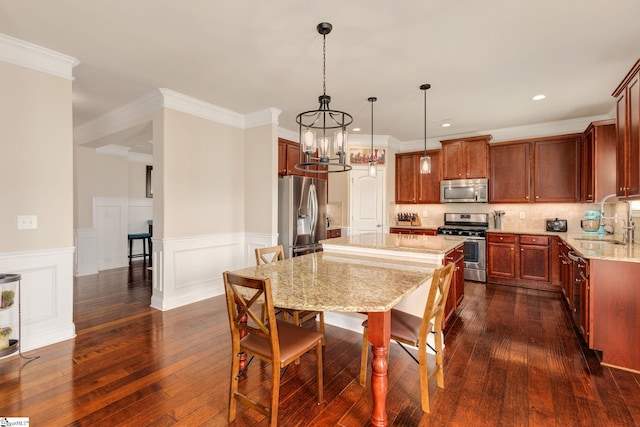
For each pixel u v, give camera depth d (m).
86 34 2.37
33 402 1.89
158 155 3.55
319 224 4.80
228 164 4.23
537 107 4.02
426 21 2.19
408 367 2.34
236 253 4.37
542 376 2.19
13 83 2.49
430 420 1.75
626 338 2.28
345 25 2.25
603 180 3.60
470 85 3.32
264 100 3.80
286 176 4.41
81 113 4.22
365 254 2.86
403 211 6.14
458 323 3.18
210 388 2.05
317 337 1.85
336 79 3.18
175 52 2.64
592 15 2.12
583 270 2.67
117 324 3.12
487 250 4.79
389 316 1.64
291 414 1.81
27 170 2.57
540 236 4.39
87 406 1.86
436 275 1.74
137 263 6.30
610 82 3.23
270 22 2.21
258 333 1.61
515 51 2.61
